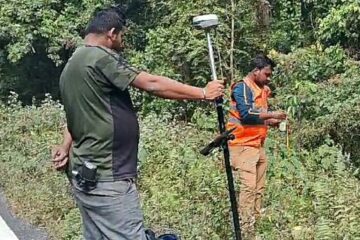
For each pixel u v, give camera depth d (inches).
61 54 753.6
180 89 173.0
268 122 305.9
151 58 663.8
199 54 633.0
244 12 658.2
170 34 654.5
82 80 173.6
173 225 293.7
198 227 284.0
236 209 208.1
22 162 429.7
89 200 175.9
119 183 174.9
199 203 314.0
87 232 180.9
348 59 565.9
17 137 505.7
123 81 171.2
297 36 674.2
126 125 175.2
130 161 177.5
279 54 596.4
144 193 354.0
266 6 666.2
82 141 175.9
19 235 308.3
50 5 721.0
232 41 642.2
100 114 173.5
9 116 573.0
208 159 387.5
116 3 737.6
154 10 730.2
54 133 521.7
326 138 466.9
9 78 789.2
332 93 519.8
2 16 708.7
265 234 291.1
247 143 303.3
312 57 582.2
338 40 589.9
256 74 303.7
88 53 174.4
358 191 315.9
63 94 178.1
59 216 332.5
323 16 645.9
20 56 711.7
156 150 420.2
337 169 379.6
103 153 174.1
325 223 279.0
